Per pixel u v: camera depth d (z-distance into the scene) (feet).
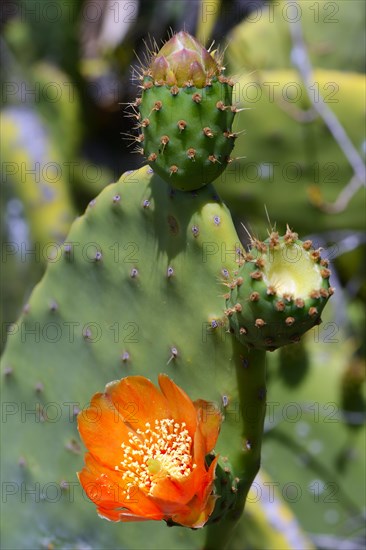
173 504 2.98
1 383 3.54
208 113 3.14
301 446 4.42
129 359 3.35
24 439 3.54
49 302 3.45
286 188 4.39
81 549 3.52
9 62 5.98
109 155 6.80
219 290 3.21
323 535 4.44
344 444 4.40
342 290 5.22
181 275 3.24
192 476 3.00
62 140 6.05
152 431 3.09
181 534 3.38
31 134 5.60
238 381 3.21
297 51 4.68
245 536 3.71
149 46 6.00
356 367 4.38
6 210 5.41
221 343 3.22
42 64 6.18
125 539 3.45
